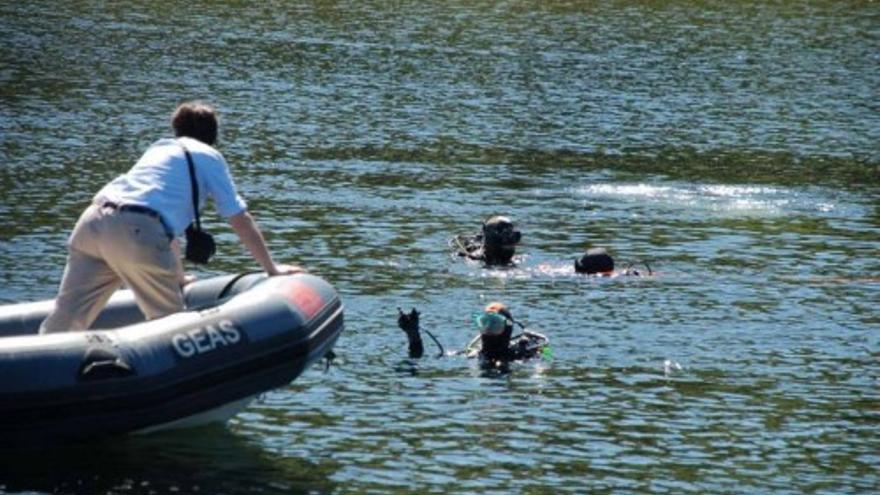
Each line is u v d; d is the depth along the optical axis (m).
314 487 30.84
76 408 30.45
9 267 49.00
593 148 77.81
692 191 67.38
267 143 75.19
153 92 90.06
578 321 44.59
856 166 75.56
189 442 33.19
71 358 30.52
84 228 32.19
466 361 39.94
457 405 36.34
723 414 36.31
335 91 92.75
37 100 85.56
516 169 71.31
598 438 34.34
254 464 31.94
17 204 59.00
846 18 137.75
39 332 33.91
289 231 56.19
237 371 31.75
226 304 32.44
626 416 35.97
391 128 81.06
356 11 132.25
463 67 104.19
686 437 34.66
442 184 66.81
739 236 58.22
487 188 66.31
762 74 105.88
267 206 60.47
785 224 60.94
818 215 63.00
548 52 112.62
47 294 45.94
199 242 32.38
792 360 41.06
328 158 71.94
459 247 53.25
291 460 32.34
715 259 54.00
